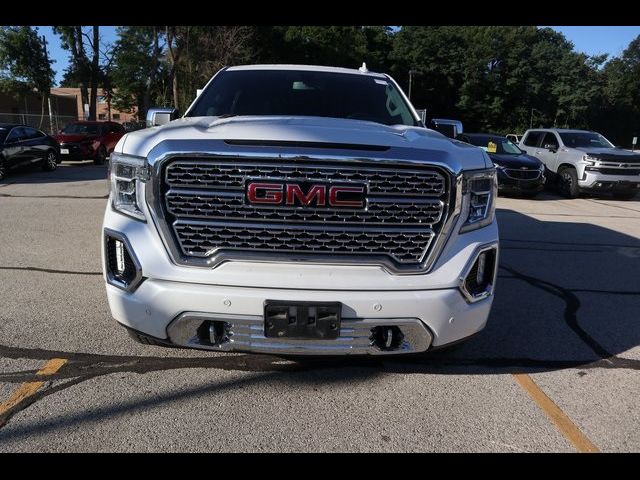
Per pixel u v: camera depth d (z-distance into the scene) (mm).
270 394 2922
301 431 2588
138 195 2602
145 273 2568
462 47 60406
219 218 2512
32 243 6180
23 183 12336
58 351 3350
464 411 2814
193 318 2570
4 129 13922
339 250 2553
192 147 2453
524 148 15562
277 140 2463
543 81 59812
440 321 2643
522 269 5848
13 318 3869
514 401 2936
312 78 4348
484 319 2848
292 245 2531
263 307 2514
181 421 2635
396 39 61469
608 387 3139
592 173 12664
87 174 14836
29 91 38562
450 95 61656
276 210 2504
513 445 2543
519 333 3938
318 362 3318
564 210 10836
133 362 3234
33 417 2623
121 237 2625
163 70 40375
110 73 40062
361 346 2611
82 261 5445
